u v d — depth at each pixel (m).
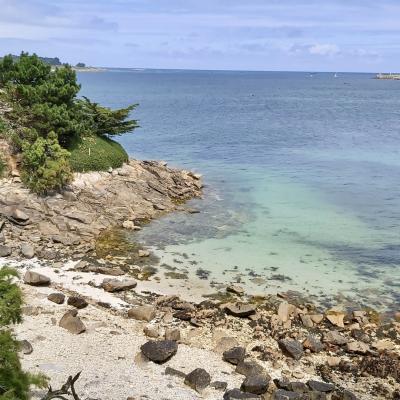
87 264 29.78
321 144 78.75
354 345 22.41
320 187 50.84
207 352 21.72
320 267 31.22
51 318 23.25
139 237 35.06
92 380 18.69
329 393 19.09
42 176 37.41
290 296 27.36
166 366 20.31
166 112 125.38
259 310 25.78
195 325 23.97
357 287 28.70
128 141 77.19
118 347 21.47
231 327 24.00
